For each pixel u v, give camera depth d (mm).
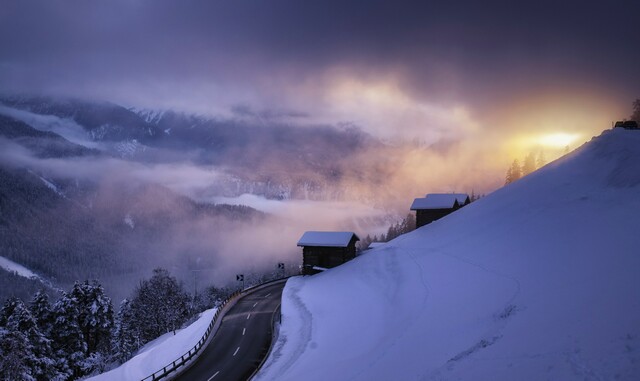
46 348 57594
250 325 53031
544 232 40219
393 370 25766
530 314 24281
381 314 41344
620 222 33125
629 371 15234
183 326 79375
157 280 85062
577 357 17641
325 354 36188
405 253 62062
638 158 46500
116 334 82625
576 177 54219
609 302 21156
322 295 57625
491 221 55906
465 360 22078
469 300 32656
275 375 34906
